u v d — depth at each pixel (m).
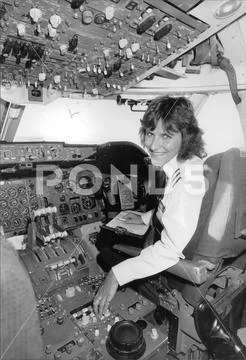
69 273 1.62
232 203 1.28
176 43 1.50
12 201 1.80
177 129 1.33
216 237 1.31
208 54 1.90
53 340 1.17
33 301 0.65
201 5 1.17
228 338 1.32
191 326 1.35
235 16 1.26
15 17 1.08
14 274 0.61
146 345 1.16
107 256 1.79
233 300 1.53
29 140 2.05
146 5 1.13
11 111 1.86
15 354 0.65
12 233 1.75
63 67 1.62
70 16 1.13
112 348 1.10
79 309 1.40
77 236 1.96
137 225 1.83
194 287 1.32
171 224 1.21
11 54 1.37
